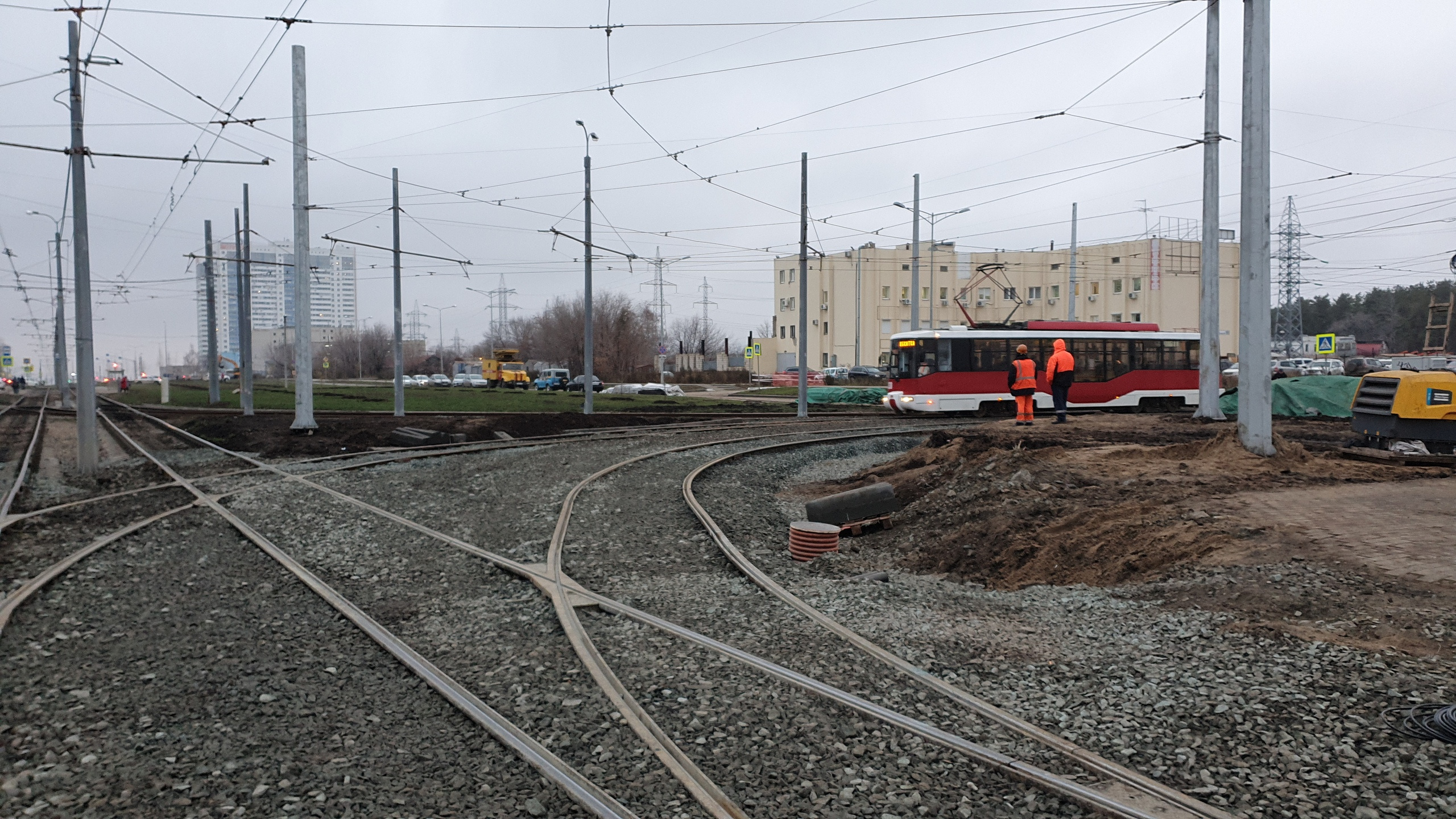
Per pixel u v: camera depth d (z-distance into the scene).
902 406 30.17
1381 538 8.60
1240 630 6.89
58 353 53.75
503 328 110.75
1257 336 13.16
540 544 10.77
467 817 4.51
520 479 15.91
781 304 93.25
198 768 5.00
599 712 5.76
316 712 5.84
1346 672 5.91
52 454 25.31
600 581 9.30
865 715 5.66
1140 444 16.25
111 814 4.50
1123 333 31.42
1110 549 9.84
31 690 6.18
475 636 7.46
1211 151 20.23
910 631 7.39
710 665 6.59
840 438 22.73
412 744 5.36
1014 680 6.29
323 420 30.14
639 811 4.58
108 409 48.88
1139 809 4.48
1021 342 30.31
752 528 12.38
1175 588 8.29
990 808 4.59
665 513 12.74
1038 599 8.59
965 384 29.80
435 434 23.50
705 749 5.25
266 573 9.56
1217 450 13.62
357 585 9.27
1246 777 4.75
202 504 13.76
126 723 5.61
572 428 28.05
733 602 8.43
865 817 4.51
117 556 10.34
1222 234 73.25
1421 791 4.48
